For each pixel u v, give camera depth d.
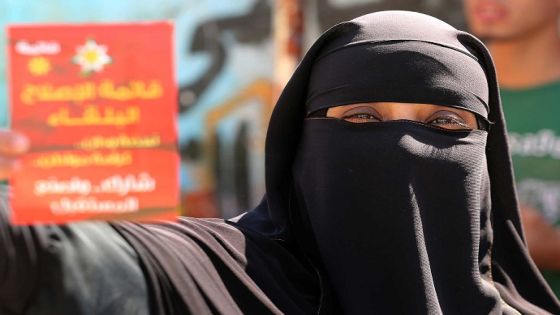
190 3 5.93
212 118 5.96
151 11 5.96
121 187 1.52
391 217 2.02
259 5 5.83
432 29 2.14
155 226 1.83
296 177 2.19
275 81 5.82
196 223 1.96
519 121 5.29
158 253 1.72
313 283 2.04
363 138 2.06
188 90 5.97
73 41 1.51
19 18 5.91
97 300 1.58
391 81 2.06
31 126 1.50
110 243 1.65
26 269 1.52
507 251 2.26
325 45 2.18
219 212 5.97
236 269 1.88
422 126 2.07
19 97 1.49
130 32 1.52
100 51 1.51
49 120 1.50
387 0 5.55
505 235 2.26
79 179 1.51
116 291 1.61
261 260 1.97
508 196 2.27
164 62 1.53
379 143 2.05
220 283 1.83
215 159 5.96
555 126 5.24
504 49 5.29
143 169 1.52
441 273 2.07
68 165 1.50
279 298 1.91
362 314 2.01
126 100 1.52
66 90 1.51
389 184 2.03
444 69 2.08
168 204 1.52
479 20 5.32
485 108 2.16
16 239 1.51
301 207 2.18
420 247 2.01
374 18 2.17
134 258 1.67
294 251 2.12
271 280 1.93
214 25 5.92
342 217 2.06
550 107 5.23
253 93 5.89
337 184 2.07
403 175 2.03
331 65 2.12
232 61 5.90
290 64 5.75
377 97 2.06
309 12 5.73
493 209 2.29
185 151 6.00
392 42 2.09
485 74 2.21
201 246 1.87
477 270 2.09
